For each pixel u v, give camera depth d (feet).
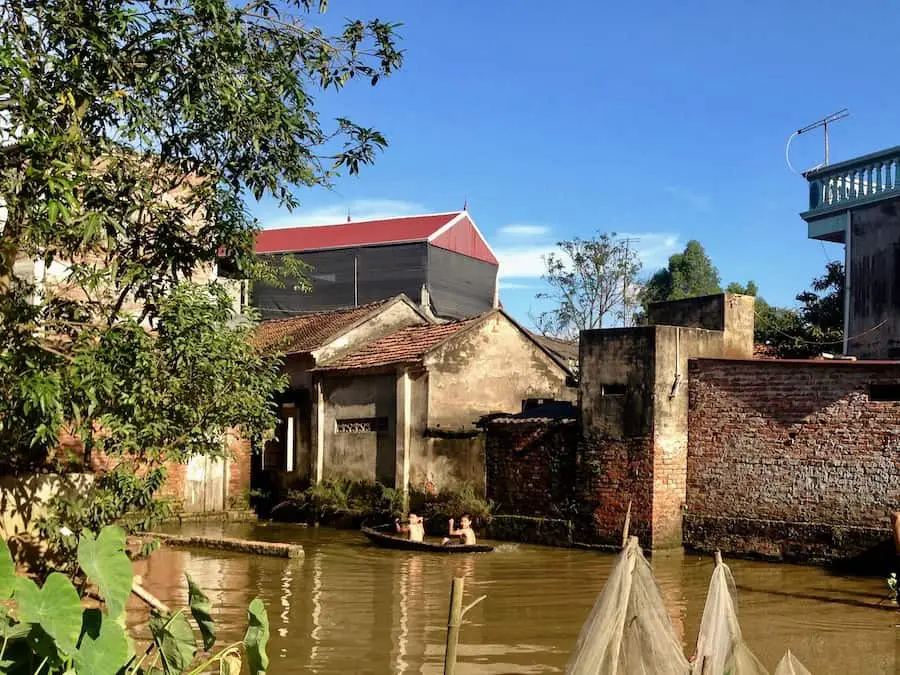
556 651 34.71
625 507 60.64
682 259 128.67
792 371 56.65
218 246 37.55
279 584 48.37
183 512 77.66
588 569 53.88
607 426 62.18
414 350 76.23
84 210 33.01
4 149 30.04
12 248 31.27
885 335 63.21
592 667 17.54
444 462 71.92
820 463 54.95
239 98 34.06
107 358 32.30
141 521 40.04
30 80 29.09
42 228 29.25
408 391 74.54
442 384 74.33
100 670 17.52
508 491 68.03
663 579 50.31
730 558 57.77
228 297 40.16
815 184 70.13
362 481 76.95
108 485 37.68
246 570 52.85
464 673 31.68
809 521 55.16
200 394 38.24
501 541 67.05
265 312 109.19
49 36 31.17
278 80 35.47
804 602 44.01
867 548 52.19
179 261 37.09
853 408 53.88
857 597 45.21
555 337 131.13
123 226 33.96
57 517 38.91
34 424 30.73
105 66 31.96
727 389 59.67
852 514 53.42
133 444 34.53
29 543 39.63
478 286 111.45
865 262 65.31
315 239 111.75
